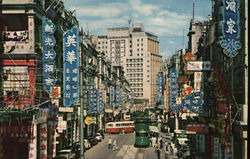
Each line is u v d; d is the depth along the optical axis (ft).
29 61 107.76
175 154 136.67
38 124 104.83
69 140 148.15
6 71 107.76
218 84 107.04
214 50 131.54
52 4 124.47
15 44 107.76
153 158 133.39
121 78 382.63
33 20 107.55
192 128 126.52
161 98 312.91
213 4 132.67
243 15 91.71
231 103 98.43
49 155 113.09
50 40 105.09
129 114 339.16
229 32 86.38
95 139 177.99
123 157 135.64
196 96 129.59
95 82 216.54
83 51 179.01
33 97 101.60
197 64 115.24
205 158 123.34
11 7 106.32
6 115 87.45
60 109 122.11
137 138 165.58
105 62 263.29
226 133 96.53
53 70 105.40
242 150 90.12
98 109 212.84
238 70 96.89
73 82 108.37
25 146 102.73
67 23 149.79
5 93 105.91
